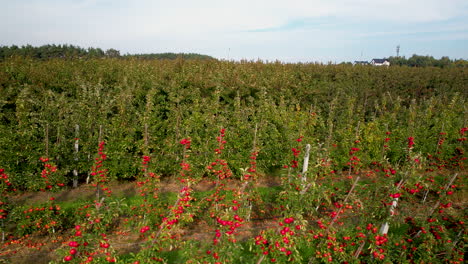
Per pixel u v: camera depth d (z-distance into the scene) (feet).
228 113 38.45
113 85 44.60
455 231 21.03
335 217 21.02
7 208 22.63
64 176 30.58
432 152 39.04
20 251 21.27
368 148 38.09
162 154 34.30
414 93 67.67
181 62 54.75
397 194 19.30
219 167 25.64
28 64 47.24
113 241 22.82
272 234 17.38
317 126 44.06
